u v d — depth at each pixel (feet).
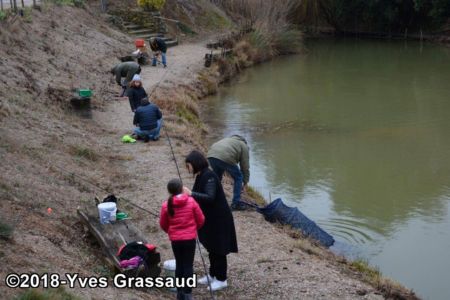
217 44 116.16
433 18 156.56
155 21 115.03
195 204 26.55
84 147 48.67
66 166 43.09
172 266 29.86
